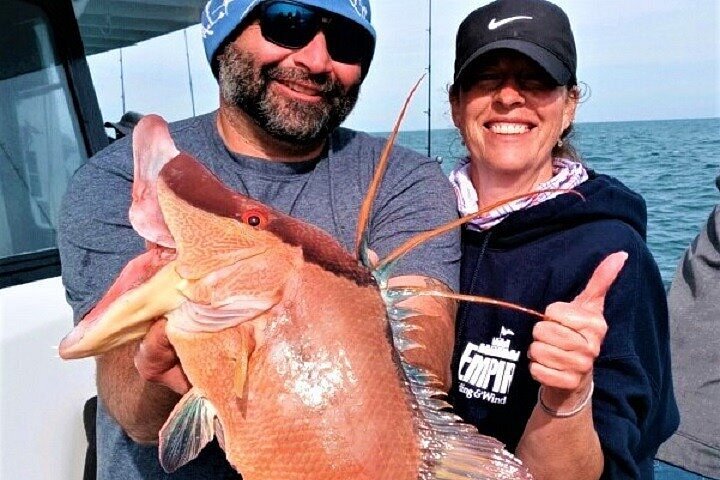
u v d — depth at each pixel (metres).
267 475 1.49
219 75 2.41
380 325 1.55
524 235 2.45
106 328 1.51
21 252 3.12
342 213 2.34
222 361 1.51
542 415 1.92
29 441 2.58
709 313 3.45
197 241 1.55
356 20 2.29
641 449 2.39
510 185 2.60
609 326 2.17
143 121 1.68
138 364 1.62
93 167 2.33
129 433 1.98
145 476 2.20
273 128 2.29
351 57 2.34
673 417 2.54
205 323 1.52
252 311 1.51
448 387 1.95
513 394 2.38
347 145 2.50
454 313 2.18
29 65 3.34
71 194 2.30
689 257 3.61
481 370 2.45
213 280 1.52
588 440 1.93
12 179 3.19
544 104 2.53
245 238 1.55
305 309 1.52
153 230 1.62
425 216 2.32
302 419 1.48
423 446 1.50
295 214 2.34
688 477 3.47
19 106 3.28
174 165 1.64
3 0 3.24
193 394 1.55
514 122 2.54
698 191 17.95
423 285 2.06
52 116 3.42
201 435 1.54
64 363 2.72
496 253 2.50
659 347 2.38
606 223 2.39
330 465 1.46
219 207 1.57
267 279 1.52
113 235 2.22
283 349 1.50
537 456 1.96
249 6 2.24
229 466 2.12
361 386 1.49
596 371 2.12
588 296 1.74
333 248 1.59
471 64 2.56
